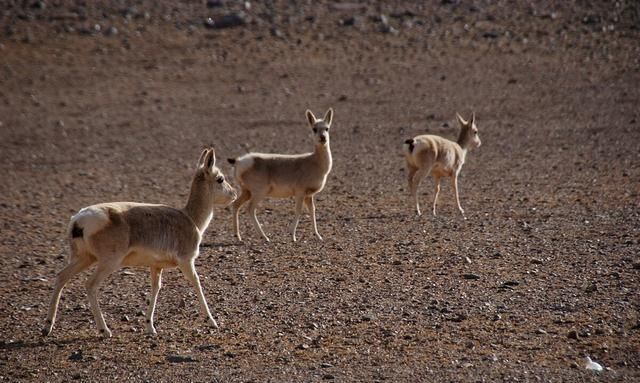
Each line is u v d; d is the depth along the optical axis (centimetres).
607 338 2319
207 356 2277
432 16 9456
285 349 2312
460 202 4284
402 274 2977
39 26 9619
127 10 9994
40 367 2223
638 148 5378
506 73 7794
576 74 7606
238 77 8238
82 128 6994
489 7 9569
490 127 6334
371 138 6231
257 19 9644
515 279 2862
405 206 4247
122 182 5256
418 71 8056
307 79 8069
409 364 2186
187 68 8550
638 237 3334
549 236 3434
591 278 2831
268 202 4497
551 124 6278
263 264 3195
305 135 6419
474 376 2102
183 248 2458
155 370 2189
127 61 8794
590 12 9144
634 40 8356
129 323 2577
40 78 8400
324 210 4228
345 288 2839
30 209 4575
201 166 2586
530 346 2281
